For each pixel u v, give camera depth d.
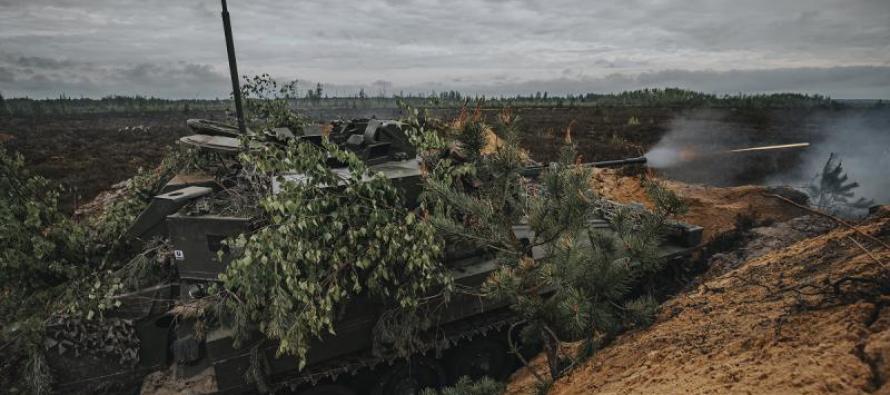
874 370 1.98
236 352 4.06
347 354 4.68
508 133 3.51
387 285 4.59
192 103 96.94
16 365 4.30
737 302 3.56
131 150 26.77
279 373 4.34
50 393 4.22
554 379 3.75
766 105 60.50
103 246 5.20
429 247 4.08
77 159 23.20
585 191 3.35
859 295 2.75
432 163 4.88
